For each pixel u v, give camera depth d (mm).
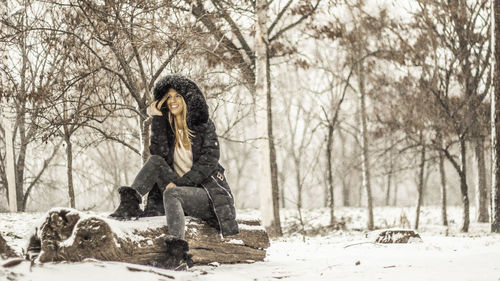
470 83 21812
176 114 5977
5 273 4023
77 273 4414
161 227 5762
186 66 11938
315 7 19641
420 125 21359
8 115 17000
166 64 11023
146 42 10695
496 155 19031
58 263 4637
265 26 19281
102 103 11102
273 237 17672
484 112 22328
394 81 23078
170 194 5723
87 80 11242
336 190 57625
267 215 19609
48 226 5270
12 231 11352
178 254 5488
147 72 11703
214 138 5973
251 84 15188
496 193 18984
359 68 23078
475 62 22141
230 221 5914
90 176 35062
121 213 5656
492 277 5340
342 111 36719
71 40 10844
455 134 22250
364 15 22562
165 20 11203
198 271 5578
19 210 22250
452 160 20969
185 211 5934
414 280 5371
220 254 6711
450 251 9336
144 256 5477
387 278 5559
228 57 15234
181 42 10891
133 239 5434
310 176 45125
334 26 20875
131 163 33250
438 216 27953
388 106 23188
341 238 15508
